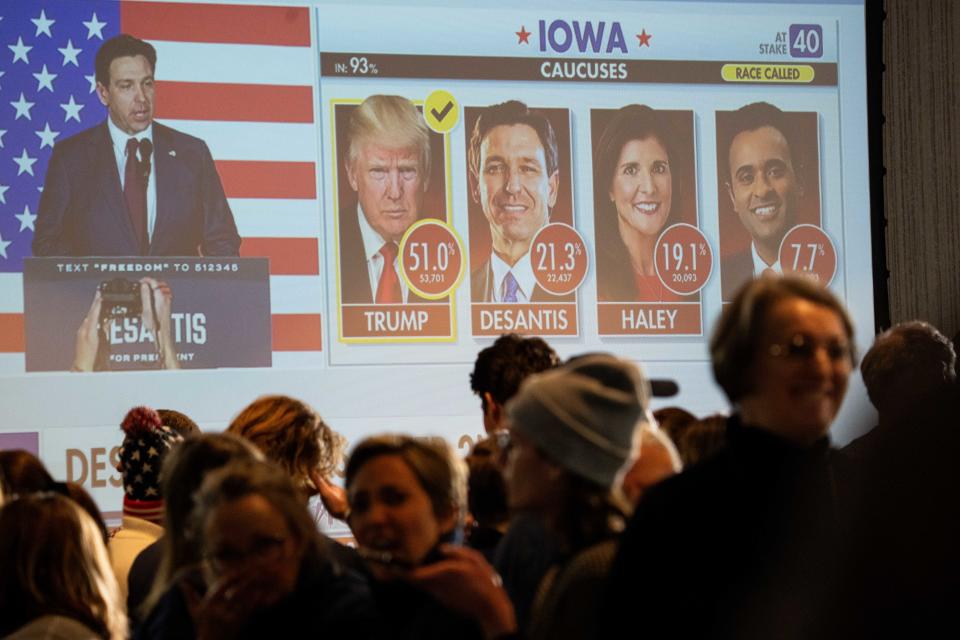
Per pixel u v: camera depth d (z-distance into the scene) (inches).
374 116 903.1
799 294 271.7
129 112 863.1
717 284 949.8
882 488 189.0
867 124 978.7
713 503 262.7
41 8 852.0
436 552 315.0
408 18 912.3
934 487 183.9
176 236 863.1
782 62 970.1
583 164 934.4
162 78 869.8
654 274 939.3
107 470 838.5
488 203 916.6
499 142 921.5
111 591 345.7
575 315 925.2
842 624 193.8
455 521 327.0
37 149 845.2
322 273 886.4
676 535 260.1
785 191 964.0
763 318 269.1
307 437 453.4
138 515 484.1
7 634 331.6
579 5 941.2
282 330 876.6
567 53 936.3
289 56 892.6
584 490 282.4
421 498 316.8
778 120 966.4
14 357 830.5
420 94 911.7
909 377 497.4
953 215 1011.3
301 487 450.0
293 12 894.4
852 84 979.9
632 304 934.4
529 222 922.1
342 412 882.1
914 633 183.9
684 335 941.8
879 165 977.5
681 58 955.3
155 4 872.3
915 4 1018.1
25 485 418.9
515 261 917.8
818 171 970.7
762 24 969.5
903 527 185.3
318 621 311.9
